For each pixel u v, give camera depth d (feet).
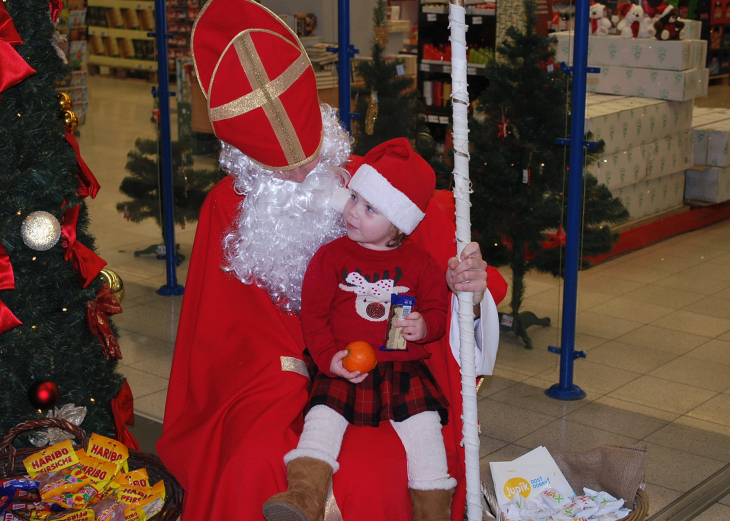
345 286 6.43
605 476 6.89
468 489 5.82
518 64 11.89
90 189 7.72
